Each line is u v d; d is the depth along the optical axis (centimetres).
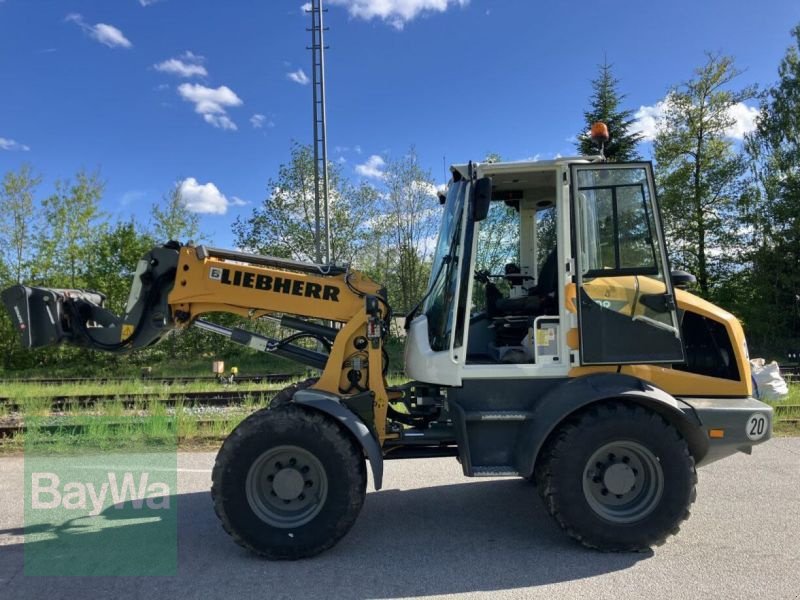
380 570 359
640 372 409
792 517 435
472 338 463
